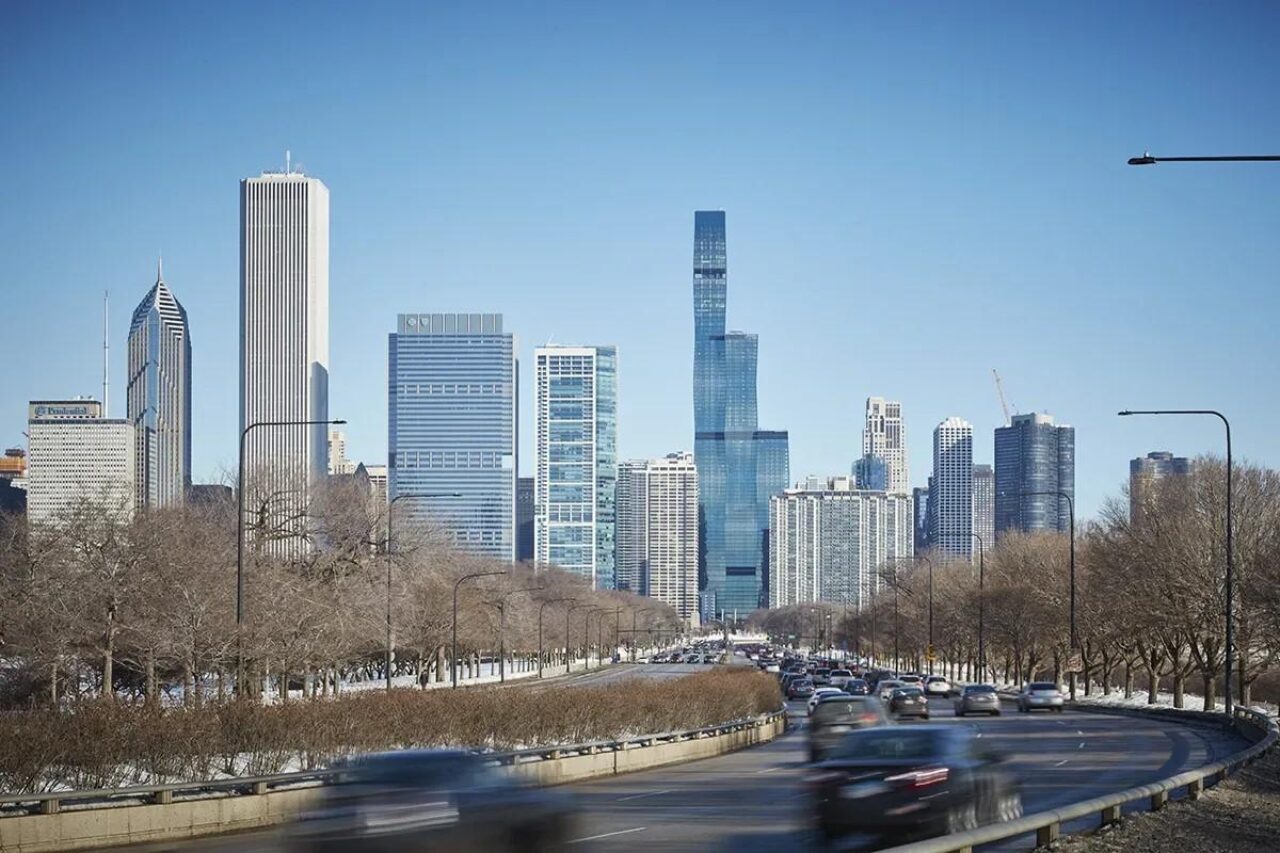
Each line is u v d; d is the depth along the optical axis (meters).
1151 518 103.88
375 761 23.27
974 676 195.25
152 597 76.38
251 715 42.53
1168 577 95.38
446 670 181.12
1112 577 106.38
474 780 23.41
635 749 52.22
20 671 75.44
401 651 140.25
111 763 36.78
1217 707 102.75
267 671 85.00
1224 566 92.94
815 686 125.06
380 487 151.00
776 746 66.81
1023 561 144.00
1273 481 103.25
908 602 194.88
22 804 33.03
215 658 75.88
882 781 26.61
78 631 74.81
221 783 35.38
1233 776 41.84
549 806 25.02
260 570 86.75
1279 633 87.62
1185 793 37.22
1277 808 35.03
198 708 43.09
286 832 22.19
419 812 22.22
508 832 23.50
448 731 49.59
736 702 70.62
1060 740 63.88
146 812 33.41
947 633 177.12
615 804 37.88
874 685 123.81
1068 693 136.12
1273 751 52.62
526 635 181.25
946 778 26.92
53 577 75.38
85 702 40.69
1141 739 64.81
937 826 26.55
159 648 76.06
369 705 48.53
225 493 108.38
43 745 34.34
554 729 54.38
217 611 76.69
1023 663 166.62
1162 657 111.88
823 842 27.41
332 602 93.25
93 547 78.31
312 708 44.88
